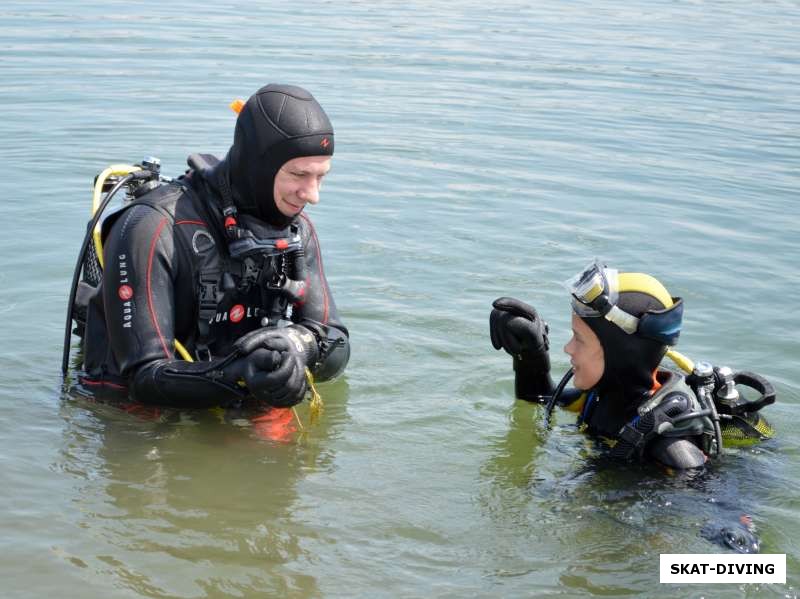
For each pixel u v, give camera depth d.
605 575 3.24
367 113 10.06
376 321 5.42
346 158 8.54
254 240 4.16
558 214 7.41
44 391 4.47
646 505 3.63
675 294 5.94
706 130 10.33
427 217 7.18
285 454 4.02
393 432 4.26
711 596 3.14
